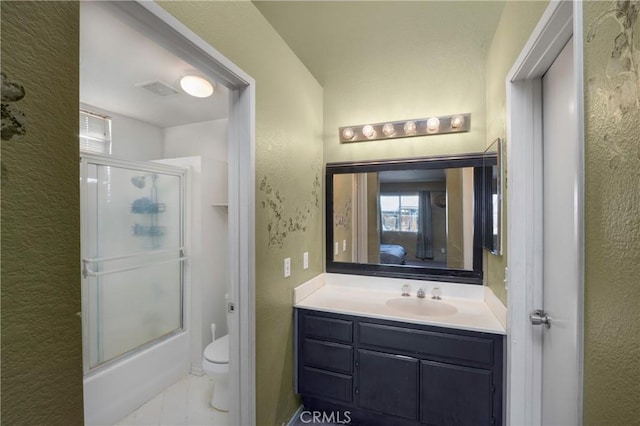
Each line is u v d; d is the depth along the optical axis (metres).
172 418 2.05
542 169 1.33
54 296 0.51
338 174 2.37
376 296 2.14
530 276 1.35
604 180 0.64
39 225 0.49
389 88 2.21
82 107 2.71
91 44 1.68
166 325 2.51
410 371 1.70
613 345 0.61
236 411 1.47
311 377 1.90
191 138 3.28
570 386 1.09
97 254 2.11
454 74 2.06
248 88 1.44
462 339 1.61
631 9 0.55
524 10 1.21
